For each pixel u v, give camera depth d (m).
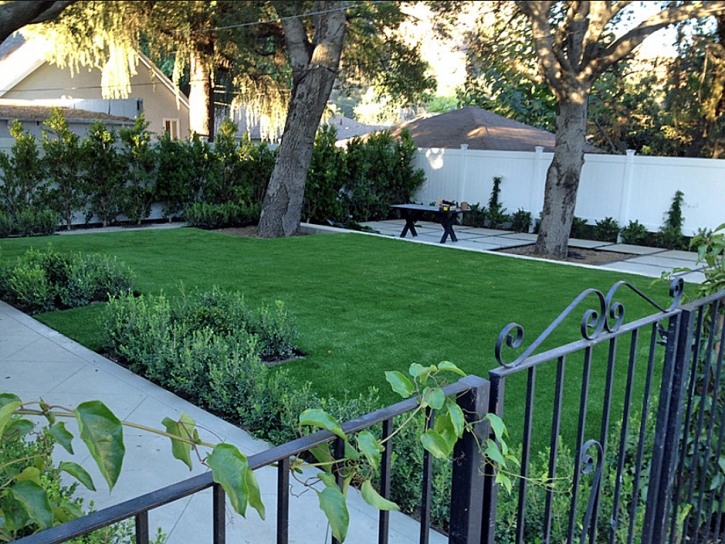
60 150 10.96
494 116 17.12
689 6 8.30
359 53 12.80
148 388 4.06
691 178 11.07
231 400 3.67
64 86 14.84
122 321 4.74
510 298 6.69
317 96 10.61
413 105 14.91
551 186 10.05
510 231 13.55
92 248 9.04
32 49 13.91
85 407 0.96
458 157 14.50
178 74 13.52
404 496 2.81
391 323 5.57
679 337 2.07
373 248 9.82
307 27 11.02
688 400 2.29
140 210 12.14
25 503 1.06
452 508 1.43
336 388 4.03
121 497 2.80
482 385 1.37
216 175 12.83
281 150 10.85
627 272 8.48
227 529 2.59
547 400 3.92
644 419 2.06
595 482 1.90
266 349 4.58
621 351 4.96
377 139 14.56
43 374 4.25
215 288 5.30
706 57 10.48
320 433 1.13
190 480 0.97
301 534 2.58
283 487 1.07
